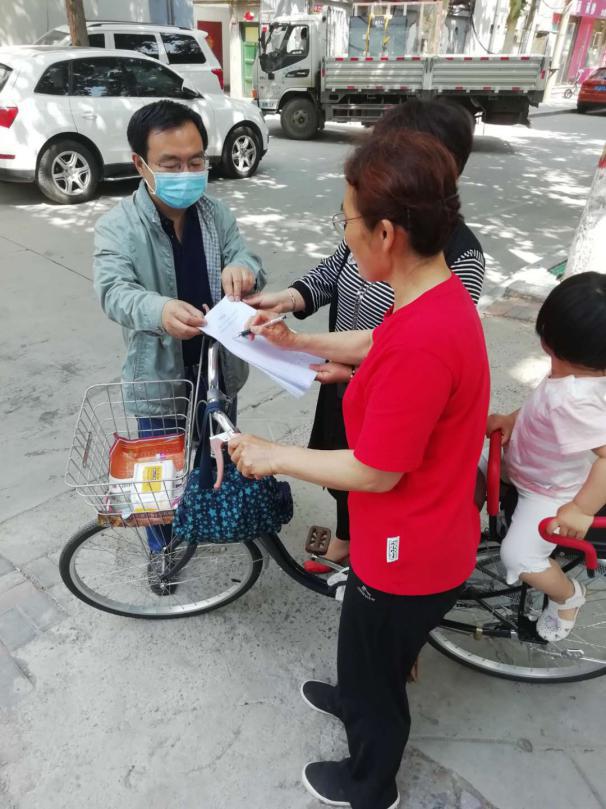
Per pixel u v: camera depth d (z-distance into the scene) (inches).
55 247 230.1
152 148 68.7
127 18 484.1
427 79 420.5
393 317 44.5
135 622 90.6
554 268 211.5
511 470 69.1
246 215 273.3
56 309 183.0
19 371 151.9
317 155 406.0
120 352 161.3
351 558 56.0
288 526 109.3
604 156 162.6
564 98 865.5
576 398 58.4
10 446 126.5
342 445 85.4
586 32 1015.0
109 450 78.0
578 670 80.2
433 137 40.9
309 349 67.2
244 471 53.6
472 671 84.2
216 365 70.3
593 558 63.0
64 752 73.5
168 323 67.2
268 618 91.7
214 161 322.7
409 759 73.2
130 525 69.5
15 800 68.7
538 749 74.5
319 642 88.2
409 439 43.3
